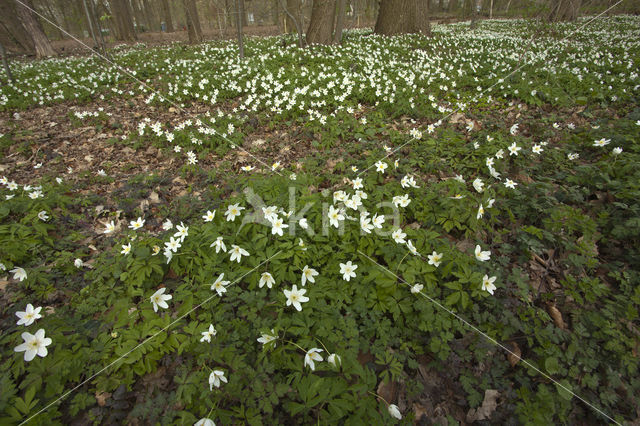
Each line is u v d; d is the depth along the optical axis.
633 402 2.08
